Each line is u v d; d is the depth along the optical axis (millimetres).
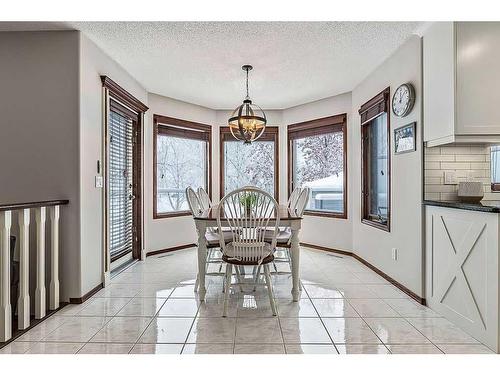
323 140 5371
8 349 2135
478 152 2945
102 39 3166
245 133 3828
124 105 4059
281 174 5883
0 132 2986
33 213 2932
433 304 2797
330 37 3148
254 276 3697
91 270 3182
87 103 3117
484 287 2199
